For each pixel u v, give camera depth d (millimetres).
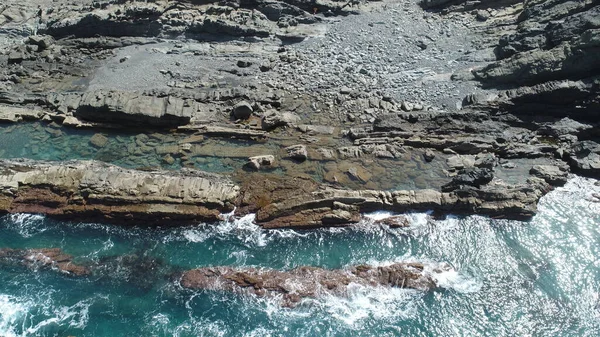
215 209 36656
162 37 51656
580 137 40188
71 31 52594
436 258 33969
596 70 39375
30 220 36844
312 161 40000
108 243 35438
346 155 40094
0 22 54312
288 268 33594
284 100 45031
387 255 34312
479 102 41719
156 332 30234
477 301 31344
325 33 51531
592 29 38250
